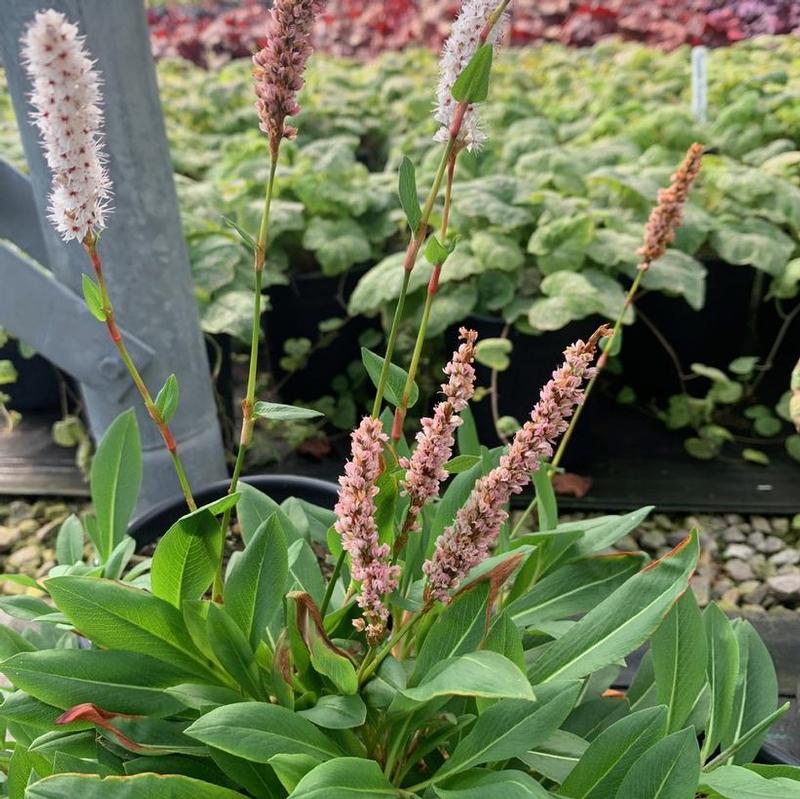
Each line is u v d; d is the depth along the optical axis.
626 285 3.29
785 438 3.21
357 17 7.61
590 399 2.91
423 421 0.98
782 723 1.77
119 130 1.82
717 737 1.21
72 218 0.96
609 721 1.26
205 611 1.16
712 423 3.31
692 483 2.96
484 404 2.95
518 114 4.36
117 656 1.14
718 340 3.38
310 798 0.87
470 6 0.96
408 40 7.21
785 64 5.06
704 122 4.03
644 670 1.38
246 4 8.24
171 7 8.42
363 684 1.12
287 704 1.09
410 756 1.15
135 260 1.94
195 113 4.70
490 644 1.05
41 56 0.85
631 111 4.21
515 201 3.15
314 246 3.23
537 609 1.33
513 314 2.83
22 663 1.09
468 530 0.94
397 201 3.48
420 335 1.15
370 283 2.94
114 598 1.13
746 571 2.55
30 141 1.79
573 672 1.03
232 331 2.77
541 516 1.41
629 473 3.03
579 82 5.23
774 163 3.49
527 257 3.18
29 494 2.97
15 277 1.89
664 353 3.41
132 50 1.79
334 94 4.99
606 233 3.02
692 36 6.76
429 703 1.09
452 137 1.00
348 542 0.95
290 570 1.36
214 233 3.07
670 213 1.43
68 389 3.16
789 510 2.81
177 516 1.86
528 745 0.97
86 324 1.94
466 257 2.93
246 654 1.12
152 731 1.11
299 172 3.54
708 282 3.28
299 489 1.87
